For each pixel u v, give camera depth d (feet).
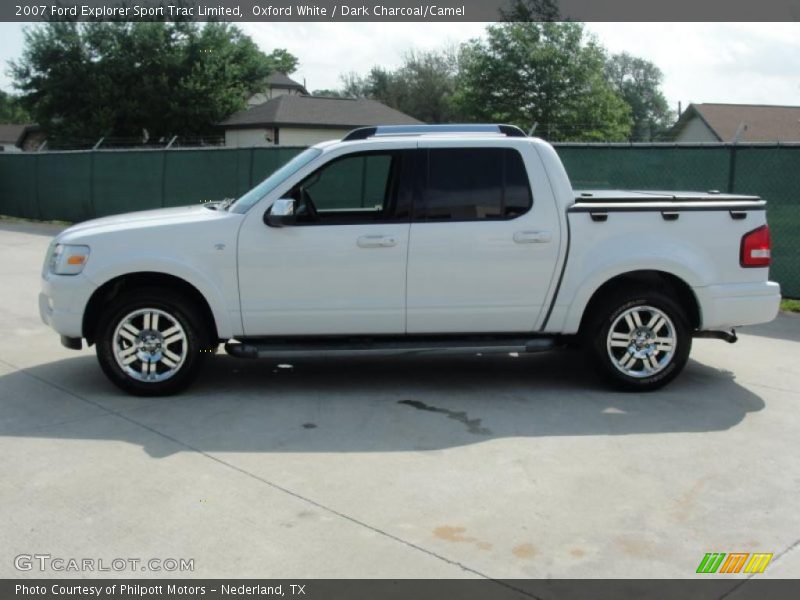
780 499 13.98
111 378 19.42
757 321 19.97
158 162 61.05
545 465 15.38
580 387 20.67
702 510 13.53
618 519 13.19
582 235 19.35
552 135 128.16
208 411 18.57
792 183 31.58
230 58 142.72
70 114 136.26
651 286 19.88
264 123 133.08
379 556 11.97
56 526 12.84
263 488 14.29
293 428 17.44
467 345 19.66
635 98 299.17
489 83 131.03
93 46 133.39
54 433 17.06
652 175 34.81
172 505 13.58
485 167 19.35
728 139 141.08
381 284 19.26
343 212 20.10
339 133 139.23
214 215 19.54
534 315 19.63
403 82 223.51
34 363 22.82
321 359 23.57
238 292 19.16
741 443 16.58
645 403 19.29
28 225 71.41
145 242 18.95
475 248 19.22
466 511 13.42
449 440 16.74
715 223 19.61
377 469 15.16
